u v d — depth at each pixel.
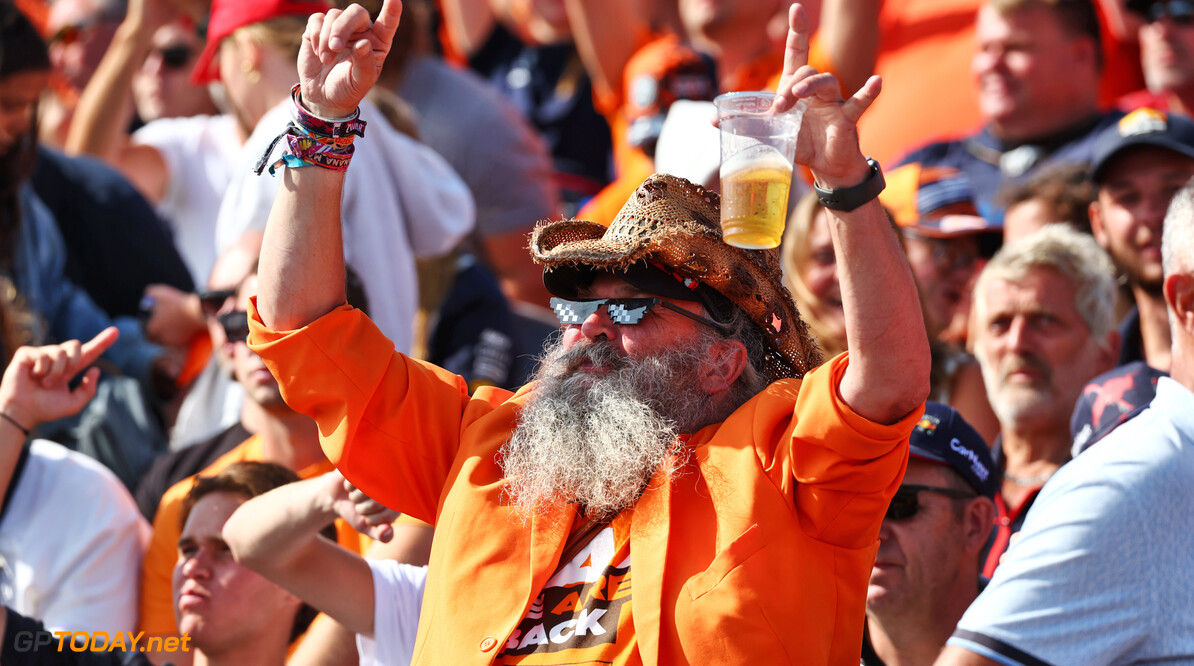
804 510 9.06
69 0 27.02
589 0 24.17
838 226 8.58
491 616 9.24
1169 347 15.48
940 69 23.36
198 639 12.38
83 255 20.81
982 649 9.34
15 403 12.69
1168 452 9.53
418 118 22.39
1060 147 19.75
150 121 25.59
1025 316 14.51
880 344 8.57
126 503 14.76
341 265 10.27
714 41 23.64
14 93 18.95
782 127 8.41
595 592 9.19
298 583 11.23
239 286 15.51
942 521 11.83
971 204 18.72
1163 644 9.22
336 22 9.62
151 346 19.27
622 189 21.69
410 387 10.39
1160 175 15.95
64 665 12.03
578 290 10.39
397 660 11.20
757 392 10.24
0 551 13.93
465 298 19.27
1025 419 14.45
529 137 23.80
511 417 10.38
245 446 15.24
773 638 8.70
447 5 29.06
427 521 10.53
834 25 21.44
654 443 9.53
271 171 10.05
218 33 18.22
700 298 10.08
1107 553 9.27
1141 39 22.14
